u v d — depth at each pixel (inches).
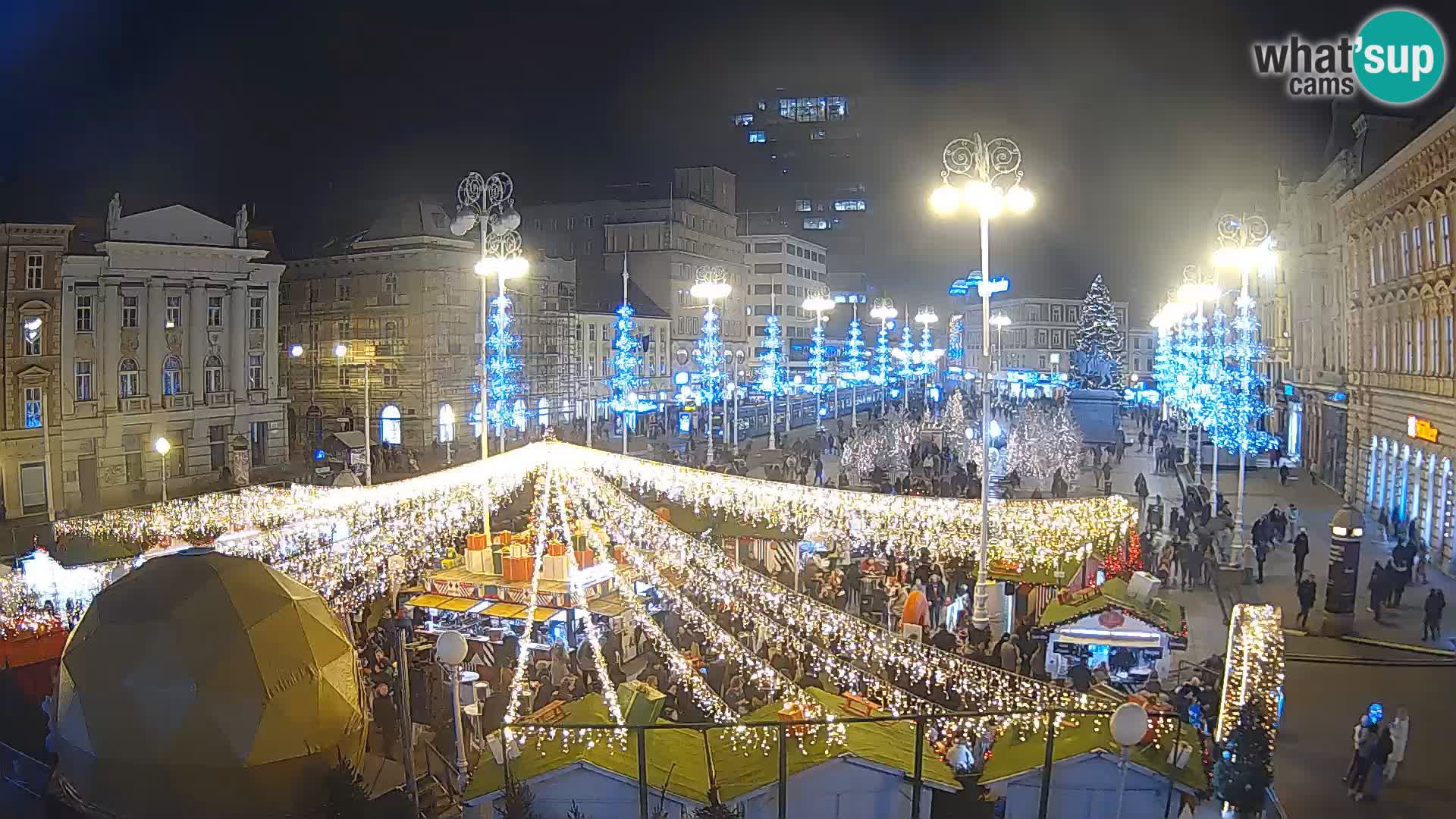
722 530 1278.3
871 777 561.0
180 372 2196.1
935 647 894.4
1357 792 706.8
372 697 823.7
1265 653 699.4
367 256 2829.7
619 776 553.0
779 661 877.8
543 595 1001.5
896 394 4746.6
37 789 602.9
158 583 527.2
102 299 2020.2
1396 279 1630.2
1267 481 2209.6
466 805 569.6
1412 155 1518.2
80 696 513.0
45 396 1895.9
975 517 1366.9
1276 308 2748.5
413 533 1393.9
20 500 1868.8
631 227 4200.3
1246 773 587.5
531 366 3125.0
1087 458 2509.8
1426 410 1469.0
